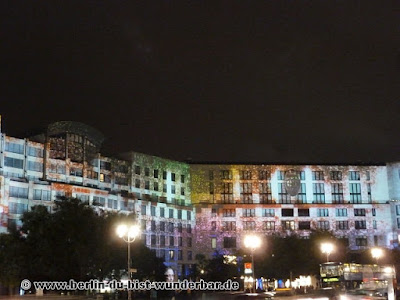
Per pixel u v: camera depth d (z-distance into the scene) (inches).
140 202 5689.0
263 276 4753.9
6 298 1507.1
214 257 5728.3
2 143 4579.2
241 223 6368.1
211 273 5319.9
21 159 4726.9
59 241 3127.5
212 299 1752.0
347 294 2170.3
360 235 6535.4
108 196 5359.3
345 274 3292.3
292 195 6048.2
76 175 5187.0
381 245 6540.4
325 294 2529.5
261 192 6545.3
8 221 4357.8
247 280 4881.9
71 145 5206.7
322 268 3395.7
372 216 6628.9
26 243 3127.5
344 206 6609.3
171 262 5880.9
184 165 6437.0
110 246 3312.0
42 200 4682.6
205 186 6451.8
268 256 4776.1
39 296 1577.3
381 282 3105.3
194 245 6195.9
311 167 6712.6
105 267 3294.8
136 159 5905.5
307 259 4611.2
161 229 5871.1
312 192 6633.9
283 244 4746.6
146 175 5979.3
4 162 4574.3
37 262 3038.9
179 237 6063.0
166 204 6003.9
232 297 1729.8
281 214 6481.3
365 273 3287.4
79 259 3127.5
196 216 6309.1
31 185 4623.5
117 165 5689.0
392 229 6599.4
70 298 1578.5
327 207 6579.7
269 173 6628.9
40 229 3095.5
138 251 4195.4
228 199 6461.6
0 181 4355.3
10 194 4439.0
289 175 6063.0
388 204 6683.1
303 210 6535.4
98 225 3316.9
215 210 6358.3
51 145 5022.1
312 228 6446.9
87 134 5369.1
